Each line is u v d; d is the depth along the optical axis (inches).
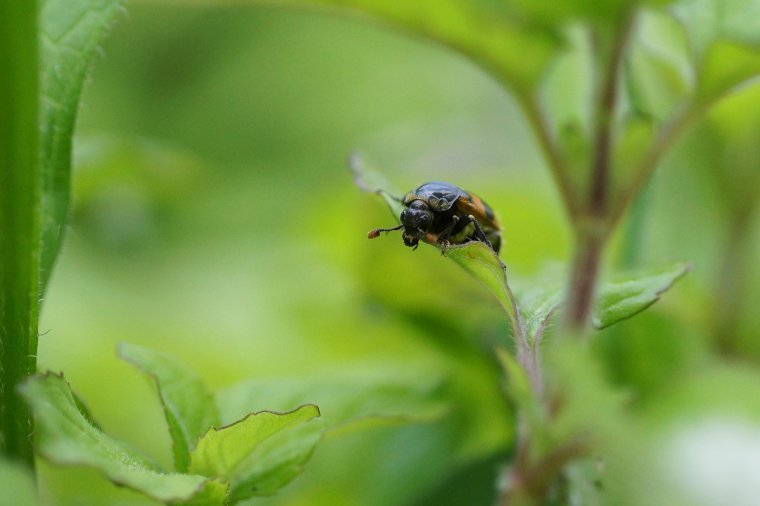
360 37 19.9
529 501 8.3
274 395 8.5
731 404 7.5
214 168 14.8
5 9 7.1
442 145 15.5
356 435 9.7
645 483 7.2
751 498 7.2
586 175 8.6
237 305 12.4
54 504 8.6
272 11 20.2
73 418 7.2
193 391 7.9
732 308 10.3
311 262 10.8
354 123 18.7
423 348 9.8
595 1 8.3
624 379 9.3
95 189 10.5
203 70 19.5
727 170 10.3
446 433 9.4
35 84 7.2
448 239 9.0
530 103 8.7
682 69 9.3
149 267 13.4
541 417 8.0
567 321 8.5
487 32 8.6
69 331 11.2
